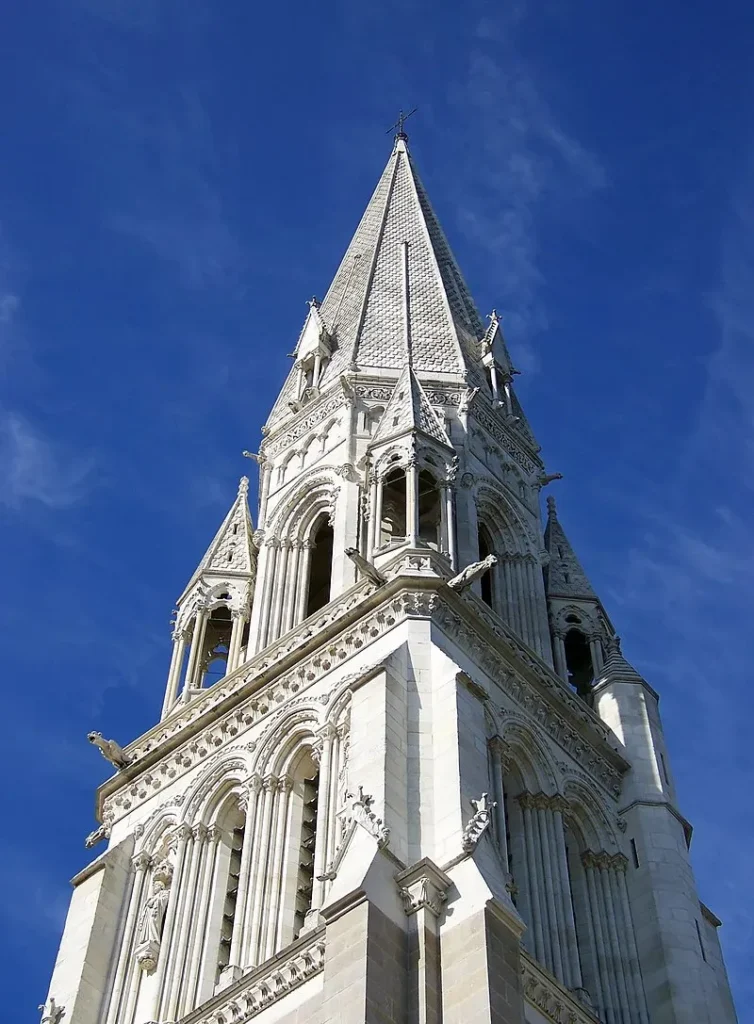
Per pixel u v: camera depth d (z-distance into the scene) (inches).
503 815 1958.7
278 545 2529.5
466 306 3002.0
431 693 1966.0
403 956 1605.6
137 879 2148.1
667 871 2166.6
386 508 2417.6
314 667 2167.8
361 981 1545.3
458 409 2657.5
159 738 2311.8
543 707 2225.6
